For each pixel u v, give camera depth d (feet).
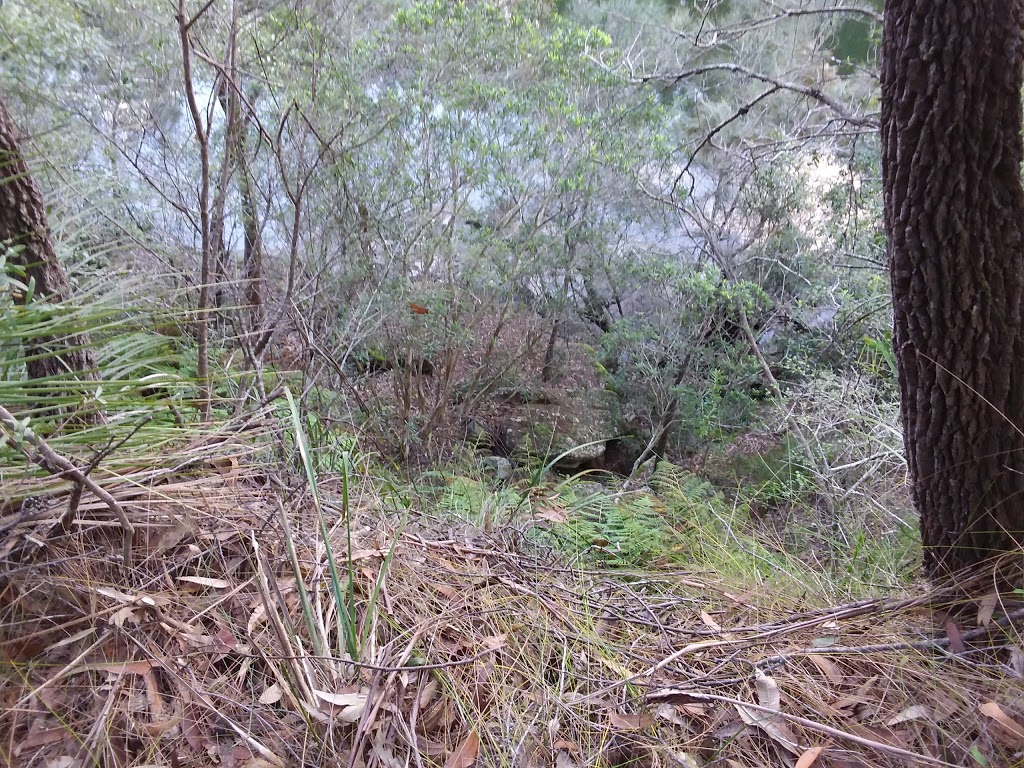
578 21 21.45
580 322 20.51
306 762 5.21
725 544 10.62
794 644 7.36
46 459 5.00
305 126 13.08
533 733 5.91
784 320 19.42
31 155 6.83
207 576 6.40
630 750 5.92
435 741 5.66
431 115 14.79
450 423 18.39
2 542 5.53
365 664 5.58
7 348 6.15
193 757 5.05
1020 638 7.00
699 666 7.01
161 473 6.59
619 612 7.85
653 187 18.47
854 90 19.79
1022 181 6.86
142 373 8.56
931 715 6.37
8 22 11.95
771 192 18.45
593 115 16.28
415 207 14.76
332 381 15.28
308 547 7.11
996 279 6.84
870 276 16.87
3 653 5.16
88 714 5.08
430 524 9.16
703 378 18.43
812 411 15.66
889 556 10.05
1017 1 6.29
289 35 12.95
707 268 17.67
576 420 19.60
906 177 7.03
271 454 8.21
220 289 11.81
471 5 15.88
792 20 19.92
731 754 5.99
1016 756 5.90
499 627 7.00
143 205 13.12
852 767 5.85
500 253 16.10
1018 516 7.42
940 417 7.47
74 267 8.04
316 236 14.38
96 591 5.69
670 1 23.18
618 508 11.76
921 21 6.60
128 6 13.93
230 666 5.76
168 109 14.57
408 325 15.46
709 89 21.54
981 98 6.46
